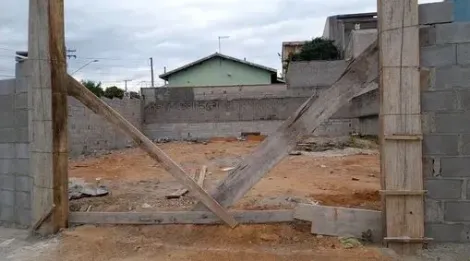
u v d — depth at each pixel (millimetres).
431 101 4000
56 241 4590
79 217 4914
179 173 4590
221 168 10547
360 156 12906
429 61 4004
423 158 4020
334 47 28312
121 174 9523
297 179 8328
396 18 3977
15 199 5352
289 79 22859
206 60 36750
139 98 22906
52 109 4848
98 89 28656
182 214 4652
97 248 4312
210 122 22281
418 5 3977
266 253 3998
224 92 24219
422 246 3973
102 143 16312
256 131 21953
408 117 3986
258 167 4461
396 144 4004
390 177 4012
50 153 4840
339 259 3844
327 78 22516
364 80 4219
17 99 5270
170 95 24250
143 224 4754
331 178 8516
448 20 3936
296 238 4301
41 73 4859
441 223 4004
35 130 4934
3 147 5477
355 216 4277
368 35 20578
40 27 4840
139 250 4227
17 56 5418
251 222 4516
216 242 4355
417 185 3977
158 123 22625
